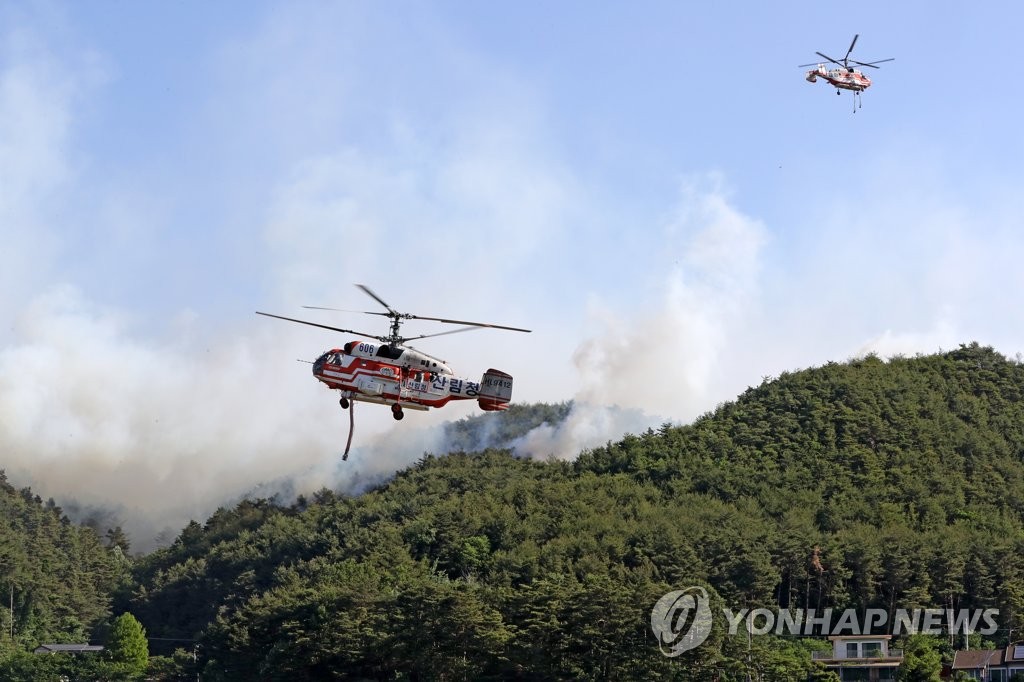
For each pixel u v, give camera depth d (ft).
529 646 353.92
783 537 518.37
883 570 492.95
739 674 363.97
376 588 422.41
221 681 412.57
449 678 360.28
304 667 381.81
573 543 534.78
